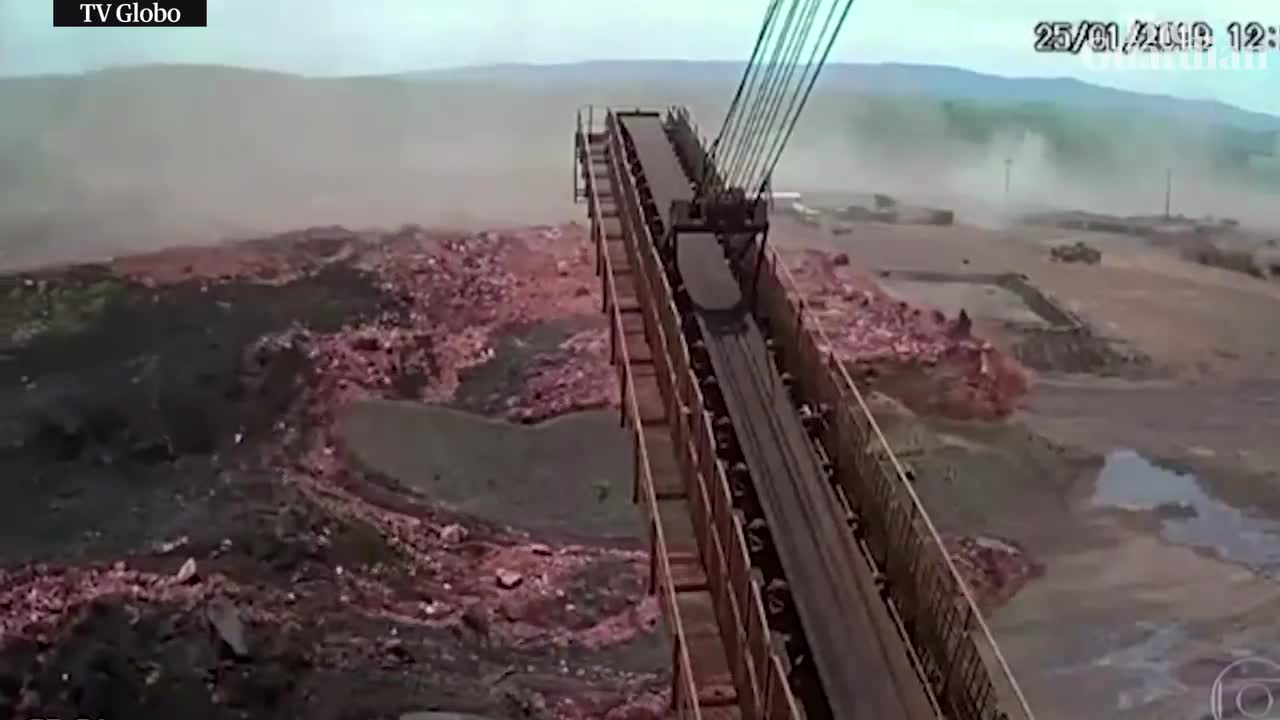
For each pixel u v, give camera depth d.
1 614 23.02
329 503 26.69
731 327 19.58
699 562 15.30
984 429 29.33
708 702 13.23
